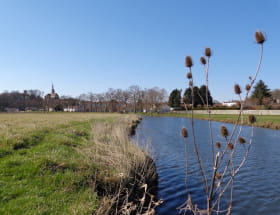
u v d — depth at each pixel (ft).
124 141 30.94
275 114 120.06
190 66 7.95
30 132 33.91
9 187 13.98
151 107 248.32
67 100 292.20
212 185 7.93
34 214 11.32
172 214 17.30
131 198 17.92
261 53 6.34
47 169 17.38
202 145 46.73
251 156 35.40
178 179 25.27
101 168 20.10
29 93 336.29
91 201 13.88
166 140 54.60
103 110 282.97
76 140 32.68
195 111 182.19
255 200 19.75
